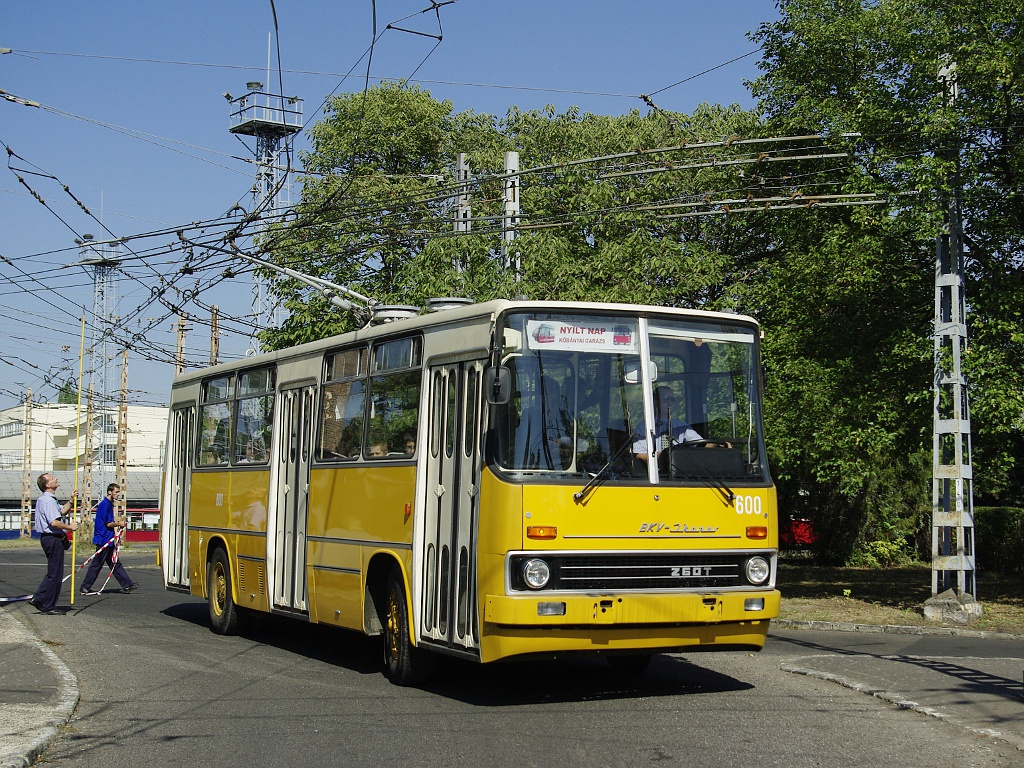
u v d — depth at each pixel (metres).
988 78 17.14
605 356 9.66
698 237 26.78
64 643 13.87
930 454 27.69
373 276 29.19
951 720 8.84
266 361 14.49
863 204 18.17
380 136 33.53
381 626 11.25
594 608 9.00
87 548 40.50
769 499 9.93
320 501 12.52
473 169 31.62
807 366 20.06
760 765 7.36
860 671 11.72
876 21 20.52
